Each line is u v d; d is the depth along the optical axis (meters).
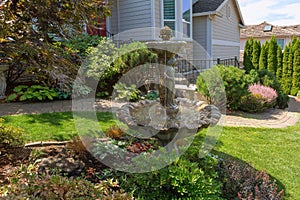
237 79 6.36
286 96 8.38
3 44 2.49
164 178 2.40
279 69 11.66
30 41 2.63
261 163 3.61
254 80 8.54
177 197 2.39
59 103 5.56
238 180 2.80
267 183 2.71
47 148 3.30
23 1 2.48
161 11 8.68
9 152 3.07
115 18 9.37
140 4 8.59
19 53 2.52
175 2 8.76
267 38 22.61
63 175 2.48
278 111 7.44
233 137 4.62
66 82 2.95
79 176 2.52
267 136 4.80
